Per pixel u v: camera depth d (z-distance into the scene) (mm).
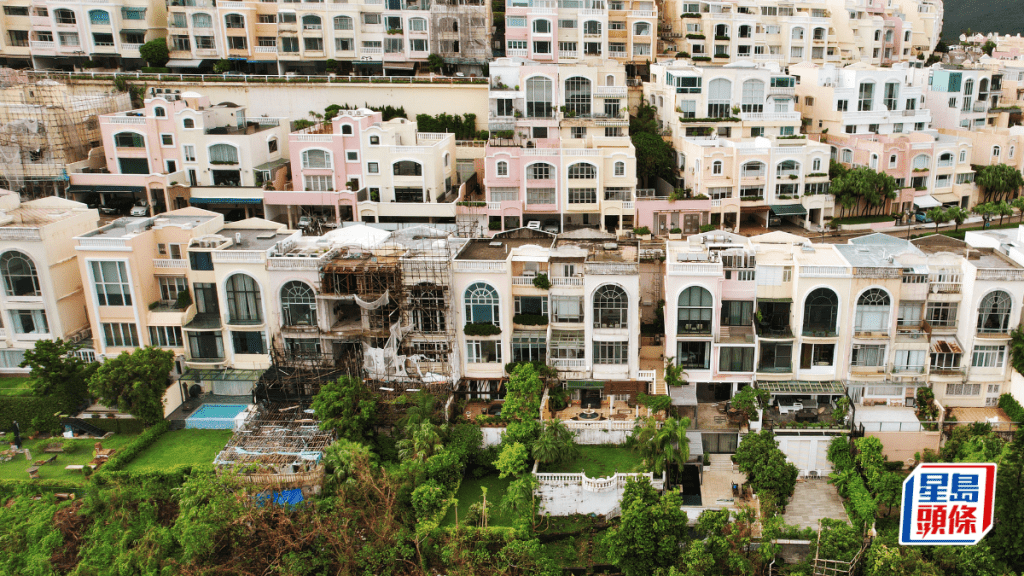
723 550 50062
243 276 67625
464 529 53812
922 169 106875
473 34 126625
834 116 113562
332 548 52781
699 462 59000
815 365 64062
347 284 66812
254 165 104562
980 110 125938
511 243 72375
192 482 55125
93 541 53469
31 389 67062
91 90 124188
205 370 69750
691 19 134875
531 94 108250
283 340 68625
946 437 59844
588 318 64438
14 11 131250
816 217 105250
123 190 101750
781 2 142000
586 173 99438
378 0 127438
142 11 129750
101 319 70312
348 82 120688
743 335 64250
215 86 122188
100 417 66375
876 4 153625
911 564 48344
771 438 58000
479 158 111625
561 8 125125
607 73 112000
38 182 101938
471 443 60594
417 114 120625
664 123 116000
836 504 57156
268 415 63438
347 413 60656
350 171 102250
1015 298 61750
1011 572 49094
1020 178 109125
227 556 53000
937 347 62906
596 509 56719
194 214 79438
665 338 65125
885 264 62875
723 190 101062
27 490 59344
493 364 67250
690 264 61969
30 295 72000
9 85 113812
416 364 65438
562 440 58688
